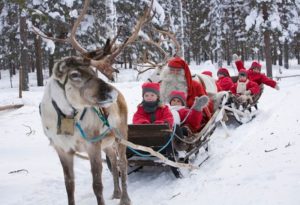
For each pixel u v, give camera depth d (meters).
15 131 10.73
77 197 5.86
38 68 27.19
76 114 4.62
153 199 5.53
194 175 6.34
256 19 28.08
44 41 23.73
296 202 4.36
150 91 6.81
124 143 5.31
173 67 8.59
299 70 35.81
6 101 15.70
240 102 10.65
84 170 7.26
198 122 7.41
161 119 6.82
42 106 4.83
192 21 44.91
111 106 5.14
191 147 6.97
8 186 6.35
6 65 50.97
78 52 5.21
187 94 8.53
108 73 4.61
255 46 41.34
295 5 34.22
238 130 9.64
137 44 24.45
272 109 11.76
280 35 28.31
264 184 5.14
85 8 5.30
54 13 19.50
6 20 29.72
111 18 16.92
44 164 7.63
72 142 4.76
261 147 7.34
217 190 5.34
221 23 36.72
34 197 5.87
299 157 6.12
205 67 29.16
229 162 6.75
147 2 22.33
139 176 6.76
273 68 40.69
